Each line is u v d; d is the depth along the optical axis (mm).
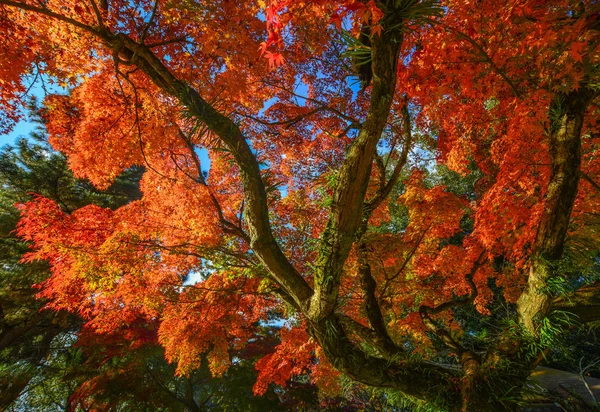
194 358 5695
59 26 3338
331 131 4973
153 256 4098
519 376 1834
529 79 3199
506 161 3514
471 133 5145
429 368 1985
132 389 8383
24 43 3285
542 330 1845
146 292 4531
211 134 2148
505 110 3797
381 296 3545
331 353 1860
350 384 3430
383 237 3455
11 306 10086
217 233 3816
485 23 2775
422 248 4699
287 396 9938
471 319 7668
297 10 1575
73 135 4398
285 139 5121
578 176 2072
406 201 4410
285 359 5336
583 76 2289
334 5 1502
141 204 4363
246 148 2002
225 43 3500
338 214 1507
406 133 3561
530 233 3154
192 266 4875
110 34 2301
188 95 2102
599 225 3510
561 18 2326
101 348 8758
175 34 3941
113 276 3857
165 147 4242
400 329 4664
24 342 10758
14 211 10844
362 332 2441
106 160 4160
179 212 3920
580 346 5594
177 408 9188
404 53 2973
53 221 3912
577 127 2188
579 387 4203
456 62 2803
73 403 9219
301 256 4301
